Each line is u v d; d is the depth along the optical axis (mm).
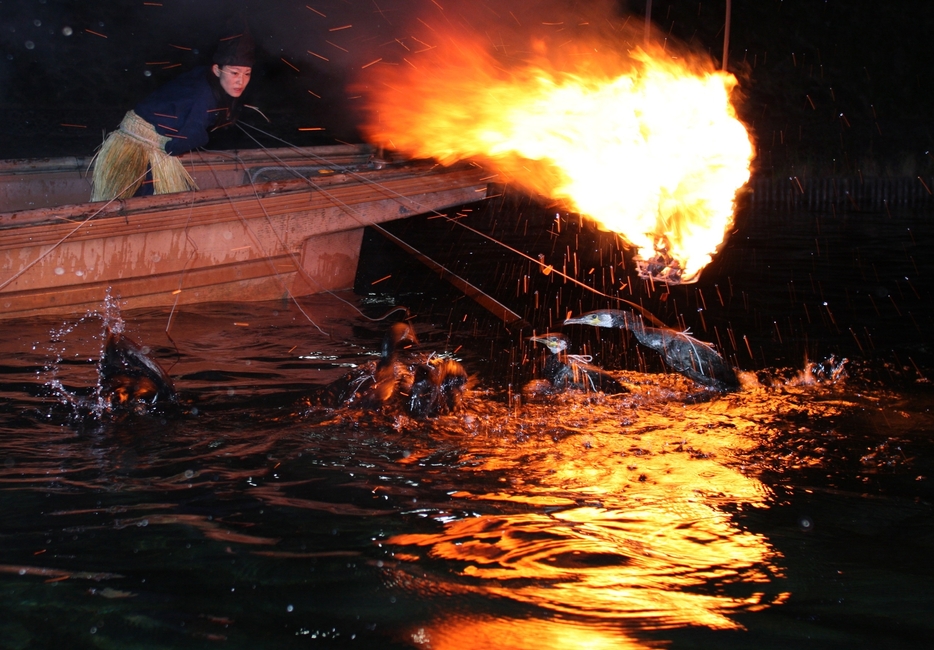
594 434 4754
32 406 4848
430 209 8672
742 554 3367
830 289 8789
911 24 23344
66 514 3564
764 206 14844
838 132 20062
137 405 4867
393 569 3156
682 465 4328
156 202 6996
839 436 4781
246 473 4051
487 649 2666
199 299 7641
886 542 3486
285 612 2854
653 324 7242
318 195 7883
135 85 18766
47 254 6695
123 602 2895
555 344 5656
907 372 6086
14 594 2932
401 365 5227
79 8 20125
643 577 3156
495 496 3877
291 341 6566
